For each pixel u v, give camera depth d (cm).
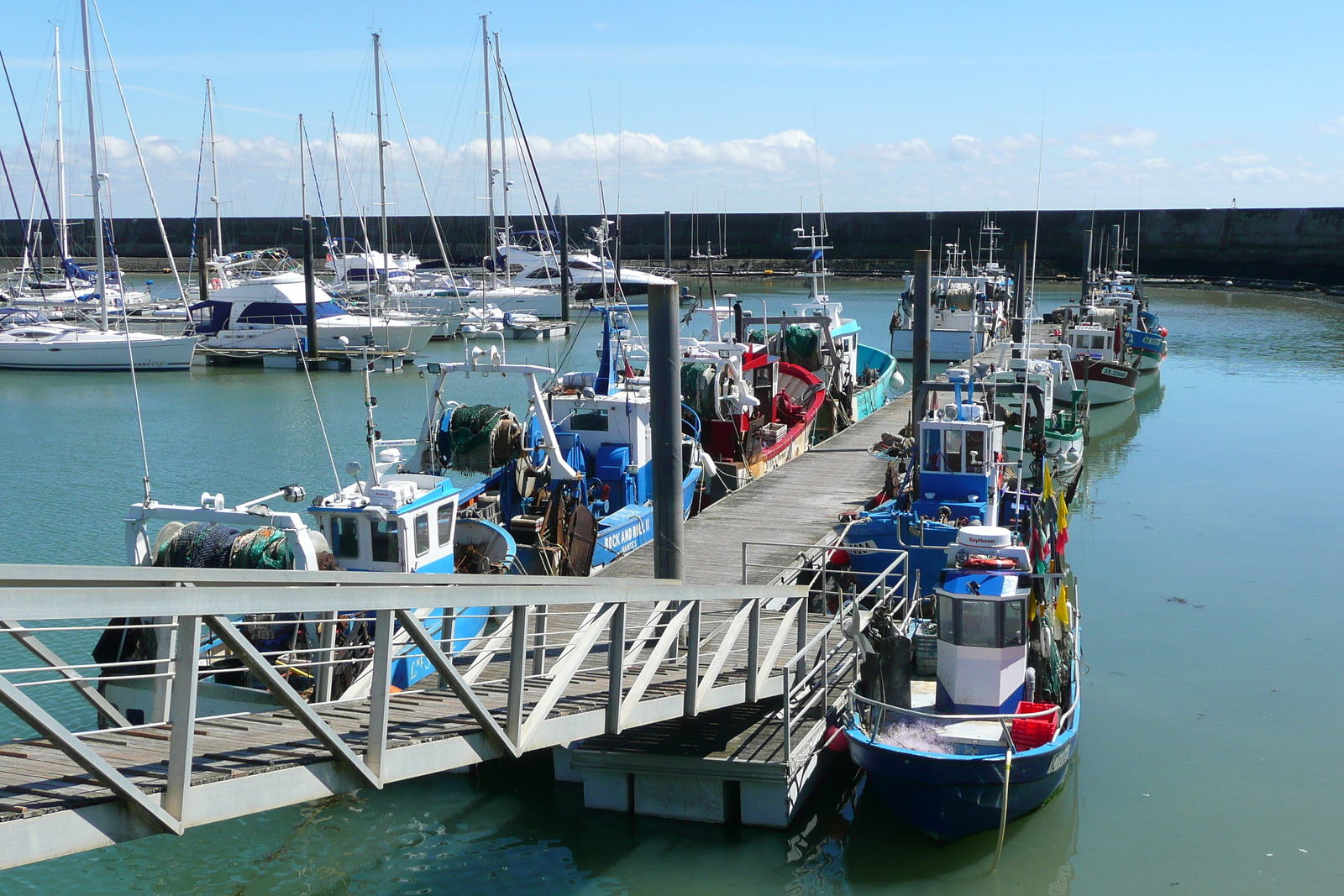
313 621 1038
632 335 2258
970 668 1116
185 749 609
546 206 6050
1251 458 2950
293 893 1006
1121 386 3672
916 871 1055
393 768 754
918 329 2347
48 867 1045
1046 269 9494
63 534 2122
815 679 1253
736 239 10462
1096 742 1305
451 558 1369
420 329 5041
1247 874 1033
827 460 2506
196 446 3053
